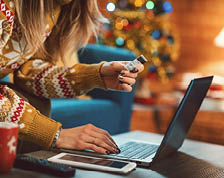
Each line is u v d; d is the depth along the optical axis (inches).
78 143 45.3
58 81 54.7
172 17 173.2
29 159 38.5
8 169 36.1
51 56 59.1
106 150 44.6
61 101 84.3
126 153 45.5
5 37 46.0
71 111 77.8
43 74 55.4
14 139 35.4
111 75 53.2
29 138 45.4
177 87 114.3
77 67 55.6
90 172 38.4
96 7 54.7
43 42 55.4
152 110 99.0
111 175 37.9
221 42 142.6
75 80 54.6
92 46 102.4
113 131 93.8
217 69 169.2
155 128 98.1
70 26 55.7
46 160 39.2
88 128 47.1
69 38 56.5
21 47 50.3
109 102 93.3
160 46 113.2
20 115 45.0
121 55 98.1
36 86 55.3
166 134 41.6
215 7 168.7
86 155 44.3
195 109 49.3
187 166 43.4
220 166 44.4
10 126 36.0
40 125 45.4
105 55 99.6
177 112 41.9
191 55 172.4
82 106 82.0
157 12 114.3
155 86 141.4
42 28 48.5
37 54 58.4
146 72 110.3
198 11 171.0
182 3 172.9
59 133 46.5
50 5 49.9
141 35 109.7
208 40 170.2
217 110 86.6
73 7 54.7
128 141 53.4
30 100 55.3
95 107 85.9
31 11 47.5
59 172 36.1
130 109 99.2
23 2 47.3
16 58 51.6
